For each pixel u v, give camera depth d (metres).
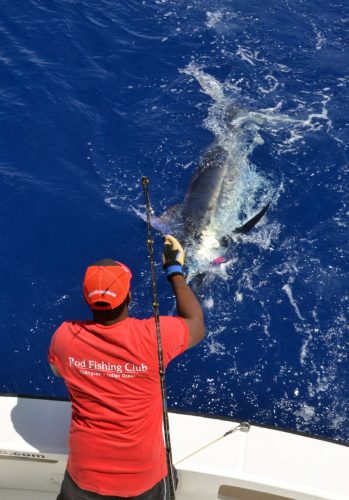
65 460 5.70
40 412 5.99
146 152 12.88
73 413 4.62
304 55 15.53
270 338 10.02
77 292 10.48
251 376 9.58
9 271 10.66
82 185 12.09
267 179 12.46
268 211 11.88
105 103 13.77
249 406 9.27
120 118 13.51
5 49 14.57
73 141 12.90
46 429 5.83
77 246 11.11
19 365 9.59
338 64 15.35
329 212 11.93
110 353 4.42
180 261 5.13
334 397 9.38
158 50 15.14
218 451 5.88
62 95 13.75
